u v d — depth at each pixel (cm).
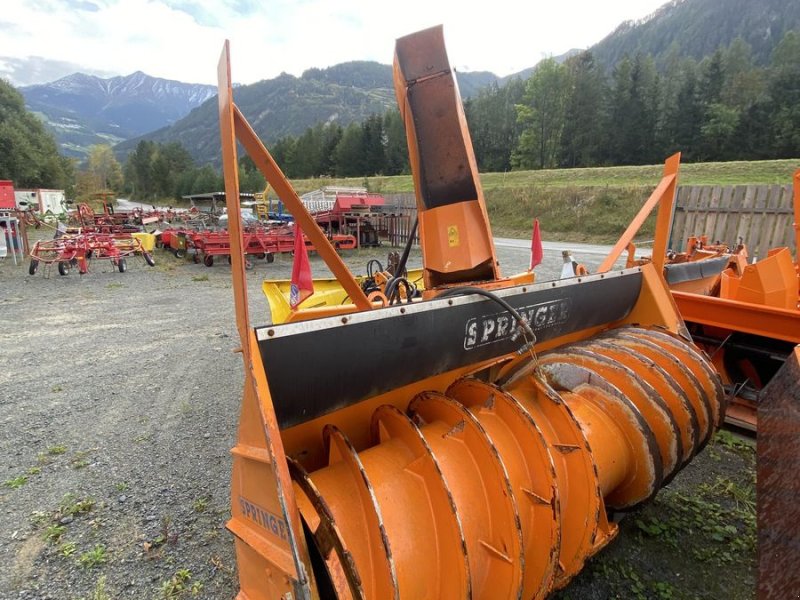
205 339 694
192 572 247
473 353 215
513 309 214
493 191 3238
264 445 133
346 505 143
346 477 150
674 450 215
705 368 255
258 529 145
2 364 583
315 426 181
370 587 137
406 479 158
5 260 1511
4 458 362
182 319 821
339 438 154
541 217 2738
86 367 571
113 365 578
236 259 143
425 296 294
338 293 554
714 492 302
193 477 334
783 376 182
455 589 144
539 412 203
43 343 672
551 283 248
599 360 227
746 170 2920
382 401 204
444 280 320
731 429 373
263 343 143
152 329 752
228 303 958
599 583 231
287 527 118
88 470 344
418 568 147
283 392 152
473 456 171
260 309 894
